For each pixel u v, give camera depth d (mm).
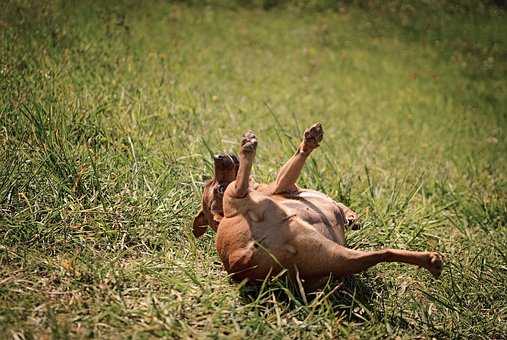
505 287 7223
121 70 11625
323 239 5828
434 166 11812
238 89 14094
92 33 13406
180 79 12859
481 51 22047
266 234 5840
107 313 5496
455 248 8211
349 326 5848
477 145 14234
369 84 17578
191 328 5539
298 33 20641
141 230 6977
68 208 6938
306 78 16656
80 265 6160
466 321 6445
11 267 6035
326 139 12078
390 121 14750
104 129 8648
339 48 20359
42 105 8516
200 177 8172
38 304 5562
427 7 24250
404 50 21203
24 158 7387
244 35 19234
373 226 7922
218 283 6305
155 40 15344
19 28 12125
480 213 9711
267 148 10078
